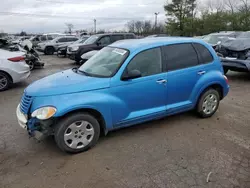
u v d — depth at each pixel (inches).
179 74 159.8
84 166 122.2
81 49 494.0
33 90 132.7
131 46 154.3
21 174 116.3
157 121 177.6
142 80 146.2
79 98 128.6
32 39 995.9
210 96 180.1
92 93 132.8
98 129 138.9
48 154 134.4
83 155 132.8
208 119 181.6
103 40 510.6
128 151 135.7
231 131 160.9
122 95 141.1
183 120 179.3
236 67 297.7
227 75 354.9
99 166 121.9
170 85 157.0
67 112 125.3
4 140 151.3
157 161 125.3
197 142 145.4
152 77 149.6
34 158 130.5
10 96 257.1
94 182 109.6
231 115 190.4
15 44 437.7
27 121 129.6
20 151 138.2
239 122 176.4
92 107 131.3
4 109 212.4
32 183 109.6
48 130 127.6
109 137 152.6
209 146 140.3
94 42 505.7
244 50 290.5
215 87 182.9
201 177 111.5
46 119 122.4
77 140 133.3
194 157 128.5
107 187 106.0
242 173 114.2
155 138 151.1
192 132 159.3
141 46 151.6
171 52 159.8
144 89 147.5
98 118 140.7
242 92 260.4
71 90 129.3
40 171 118.6
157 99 154.6
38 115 122.8
